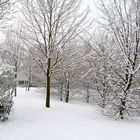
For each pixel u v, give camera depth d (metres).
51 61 13.19
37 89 29.05
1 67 8.30
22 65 21.61
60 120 8.89
